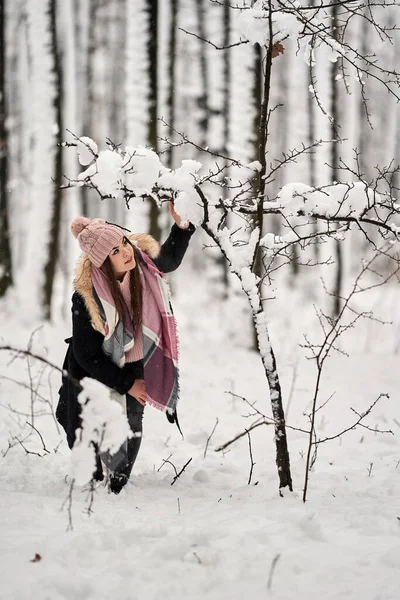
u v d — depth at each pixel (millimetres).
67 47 12727
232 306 11164
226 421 6523
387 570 2707
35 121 11945
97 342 3924
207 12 14227
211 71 13078
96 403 2955
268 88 3820
